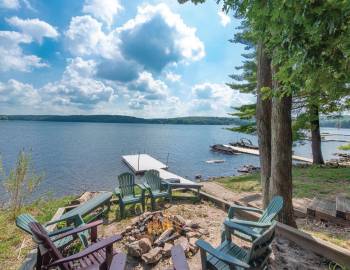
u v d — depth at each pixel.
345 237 3.97
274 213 3.18
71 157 21.62
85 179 13.21
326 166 12.02
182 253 2.23
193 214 5.10
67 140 39.84
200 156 24.02
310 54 1.89
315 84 2.15
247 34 4.76
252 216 4.61
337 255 3.07
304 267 3.04
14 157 19.98
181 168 17.33
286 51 2.12
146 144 36.69
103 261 2.64
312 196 6.43
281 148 4.09
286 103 4.04
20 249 3.58
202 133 79.12
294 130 10.29
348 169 10.56
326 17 1.60
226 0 2.16
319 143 13.27
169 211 5.31
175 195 6.49
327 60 1.90
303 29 1.83
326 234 4.13
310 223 4.70
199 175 14.26
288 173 4.10
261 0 1.85
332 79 2.11
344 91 2.51
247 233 2.81
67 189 10.96
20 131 60.56
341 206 4.76
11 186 5.31
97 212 5.12
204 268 2.49
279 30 1.97
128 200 5.13
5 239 3.94
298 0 1.62
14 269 3.09
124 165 17.73
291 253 3.37
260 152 4.78
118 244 3.73
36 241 2.36
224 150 26.61
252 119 12.71
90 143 36.00
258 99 4.75
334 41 1.77
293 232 3.62
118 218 4.93
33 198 8.29
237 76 15.41
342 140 49.06
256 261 2.49
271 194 4.25
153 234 3.75
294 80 2.35
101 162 19.09
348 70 1.95
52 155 22.66
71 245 3.56
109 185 11.88
